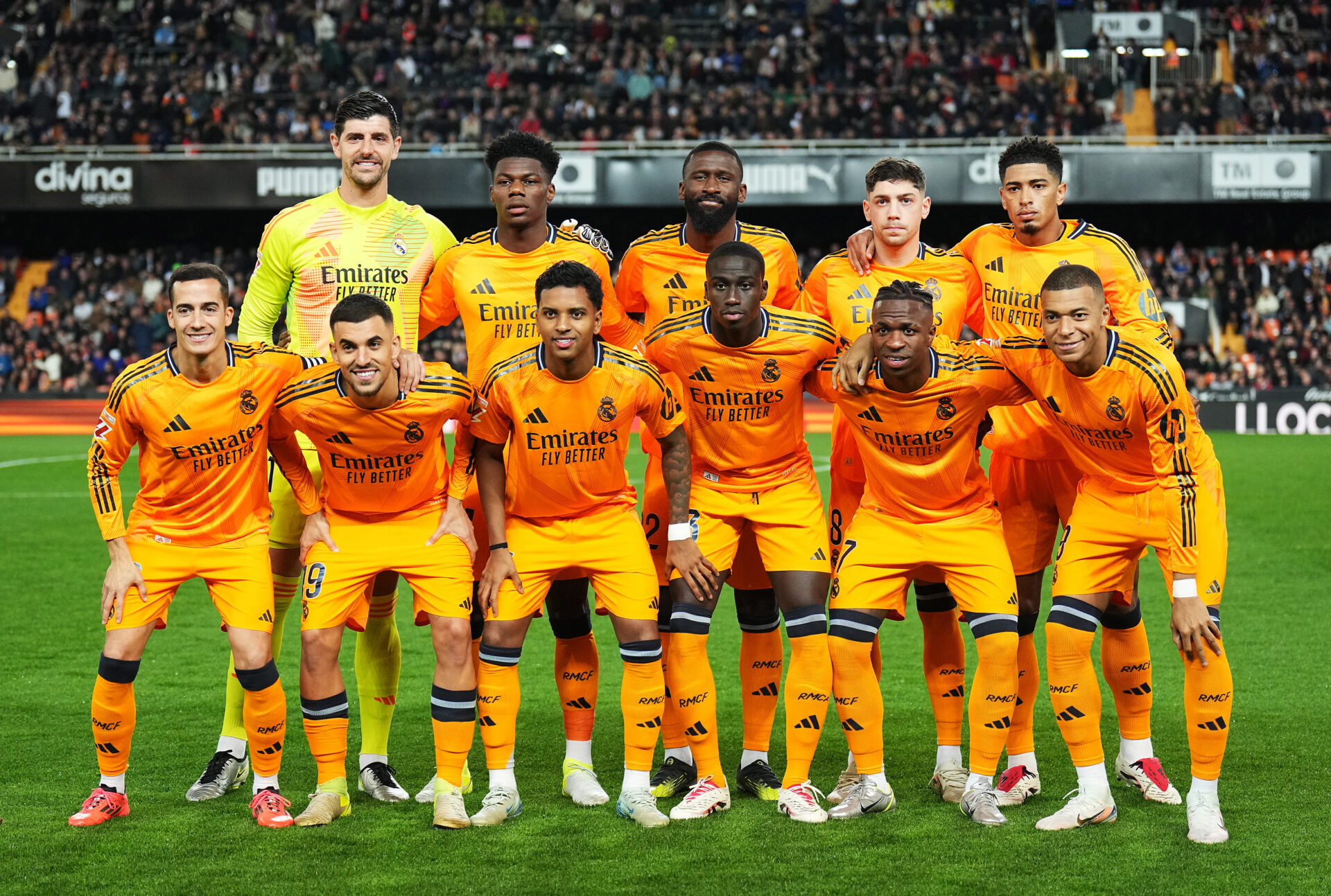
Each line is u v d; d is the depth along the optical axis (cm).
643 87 2447
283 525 480
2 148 2241
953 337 474
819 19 2609
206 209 2494
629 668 425
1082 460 425
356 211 492
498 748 422
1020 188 461
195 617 773
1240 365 2166
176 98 2384
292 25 2561
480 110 2405
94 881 358
